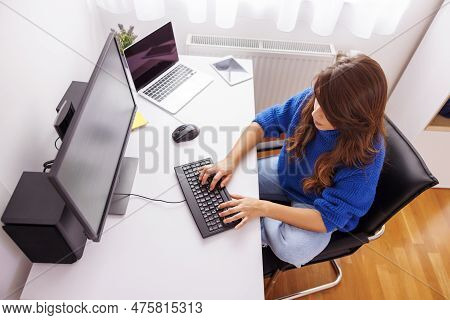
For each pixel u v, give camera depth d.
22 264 0.97
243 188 1.08
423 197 1.92
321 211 1.02
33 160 1.02
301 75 1.80
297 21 1.69
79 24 1.36
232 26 1.60
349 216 1.00
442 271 1.62
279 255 1.08
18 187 0.85
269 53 1.68
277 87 1.88
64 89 1.22
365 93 0.80
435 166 1.87
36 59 1.02
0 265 0.87
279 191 1.29
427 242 1.72
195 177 1.08
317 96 0.86
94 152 0.81
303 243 1.05
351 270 1.60
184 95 1.34
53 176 0.61
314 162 1.11
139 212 0.99
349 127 0.87
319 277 1.56
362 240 1.08
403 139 0.99
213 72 1.44
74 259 0.88
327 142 1.02
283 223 1.11
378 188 1.00
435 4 1.61
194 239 0.95
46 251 0.85
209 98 1.34
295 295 1.47
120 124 1.02
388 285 1.56
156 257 0.91
